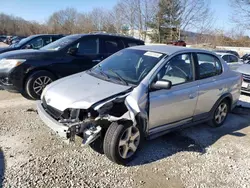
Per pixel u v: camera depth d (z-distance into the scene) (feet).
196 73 13.33
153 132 11.68
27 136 12.70
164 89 11.48
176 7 127.54
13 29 197.77
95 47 20.88
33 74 18.17
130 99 10.36
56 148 11.68
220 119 15.74
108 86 11.09
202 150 12.52
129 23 137.08
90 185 9.25
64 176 9.65
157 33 134.72
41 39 32.50
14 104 17.75
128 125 10.40
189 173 10.48
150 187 9.41
